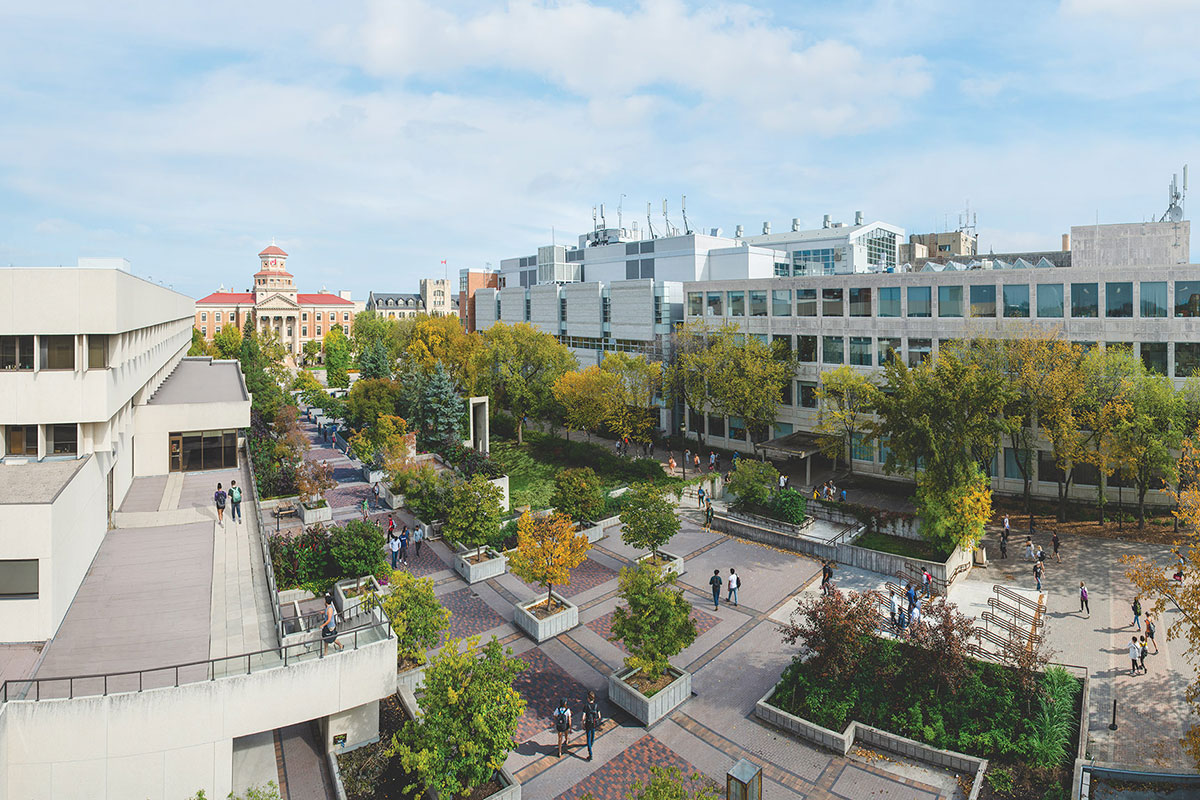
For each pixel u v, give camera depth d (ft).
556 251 291.17
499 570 108.58
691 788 61.11
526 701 75.05
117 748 55.52
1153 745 64.44
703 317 197.36
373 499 148.05
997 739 63.98
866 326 157.99
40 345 82.48
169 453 125.59
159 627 68.23
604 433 224.94
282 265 489.67
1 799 52.90
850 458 161.27
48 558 64.59
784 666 81.20
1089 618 89.10
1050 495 134.41
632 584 75.51
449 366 237.86
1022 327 132.67
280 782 62.13
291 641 66.69
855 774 63.21
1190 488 81.82
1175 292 120.98
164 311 135.13
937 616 72.64
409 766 56.08
